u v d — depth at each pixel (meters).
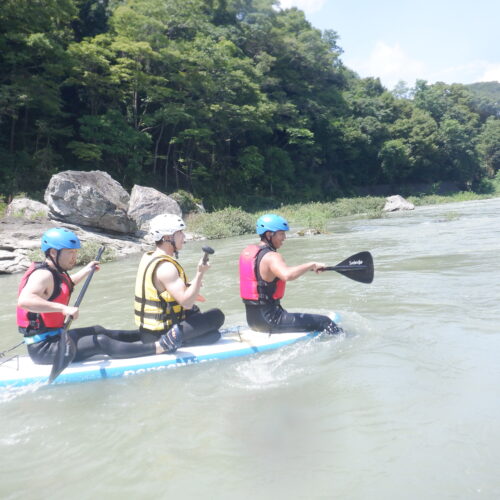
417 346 3.50
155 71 29.61
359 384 2.88
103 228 14.27
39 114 26.92
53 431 2.53
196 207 25.34
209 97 30.92
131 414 2.68
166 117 27.92
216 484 1.97
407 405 2.56
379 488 1.87
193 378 3.17
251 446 2.25
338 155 48.47
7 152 24.80
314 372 3.14
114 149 26.47
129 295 6.28
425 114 55.81
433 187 54.38
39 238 11.80
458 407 2.50
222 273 7.64
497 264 6.73
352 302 5.05
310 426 2.41
